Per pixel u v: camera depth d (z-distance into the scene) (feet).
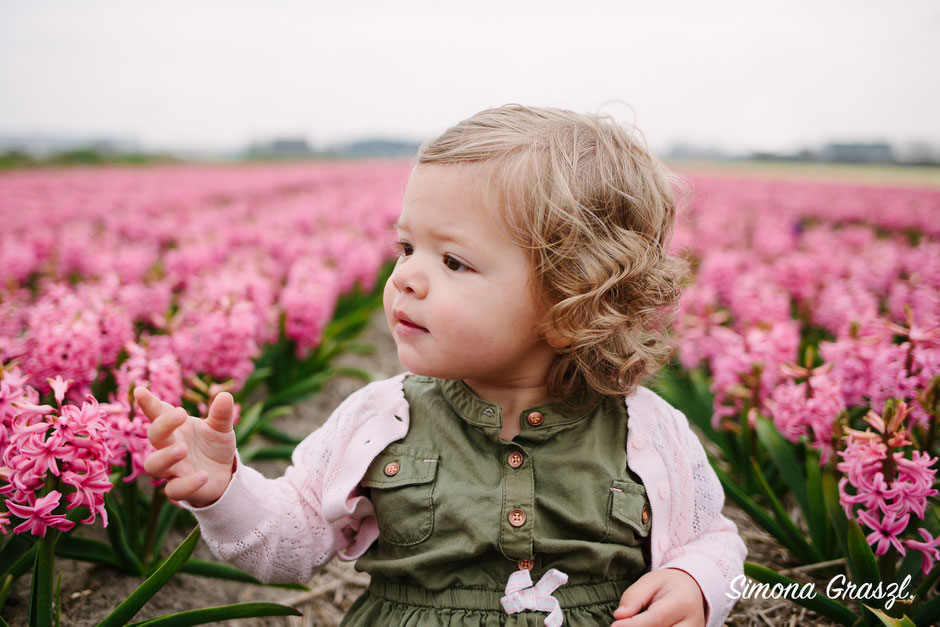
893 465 5.82
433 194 4.55
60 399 4.99
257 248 20.97
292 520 5.15
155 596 7.47
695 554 5.13
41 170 76.07
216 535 4.86
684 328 11.69
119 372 6.76
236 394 9.87
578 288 4.61
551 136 4.75
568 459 4.96
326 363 14.80
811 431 8.12
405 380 5.68
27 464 4.66
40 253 20.13
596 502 4.89
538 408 5.05
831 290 13.26
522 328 4.65
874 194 58.03
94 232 27.22
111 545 7.39
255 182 68.95
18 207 34.06
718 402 9.70
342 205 40.34
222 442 4.67
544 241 4.48
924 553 5.74
